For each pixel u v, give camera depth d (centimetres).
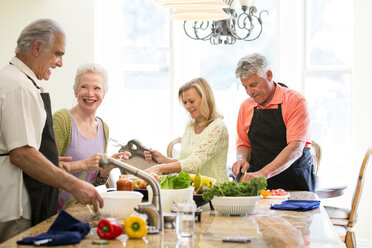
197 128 344
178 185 238
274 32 591
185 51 599
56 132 292
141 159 362
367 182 544
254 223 216
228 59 600
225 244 178
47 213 240
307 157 366
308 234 195
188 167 317
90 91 298
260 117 364
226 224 213
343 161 579
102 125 315
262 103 364
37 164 217
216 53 601
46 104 244
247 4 379
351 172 564
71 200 287
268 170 334
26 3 543
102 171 300
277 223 216
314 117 589
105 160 195
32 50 236
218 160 335
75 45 545
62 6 546
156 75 606
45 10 544
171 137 600
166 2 308
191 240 182
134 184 277
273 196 289
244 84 355
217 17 325
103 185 312
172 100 600
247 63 349
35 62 238
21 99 221
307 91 590
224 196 232
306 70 589
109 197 214
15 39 542
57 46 240
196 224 213
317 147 485
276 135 358
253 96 356
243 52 597
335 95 587
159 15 606
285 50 585
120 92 597
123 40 606
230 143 569
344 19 584
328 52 588
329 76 586
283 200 282
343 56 586
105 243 175
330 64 588
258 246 176
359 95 553
